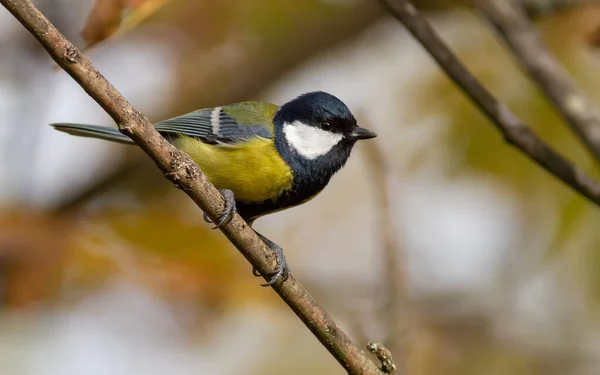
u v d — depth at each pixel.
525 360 11.24
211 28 12.20
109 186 12.02
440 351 11.05
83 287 8.47
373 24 13.17
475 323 11.51
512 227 11.30
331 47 13.27
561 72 8.82
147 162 12.11
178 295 8.57
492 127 11.19
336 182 13.34
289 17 12.52
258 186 7.97
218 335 9.51
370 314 9.40
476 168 11.27
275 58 13.03
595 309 11.36
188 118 8.17
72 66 5.38
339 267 12.76
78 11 11.39
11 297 8.36
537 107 10.86
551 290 11.52
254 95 13.36
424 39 8.26
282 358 11.88
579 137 8.62
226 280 8.79
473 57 11.26
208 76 12.88
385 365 6.58
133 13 6.71
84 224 8.95
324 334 6.55
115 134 8.01
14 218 8.85
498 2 9.02
